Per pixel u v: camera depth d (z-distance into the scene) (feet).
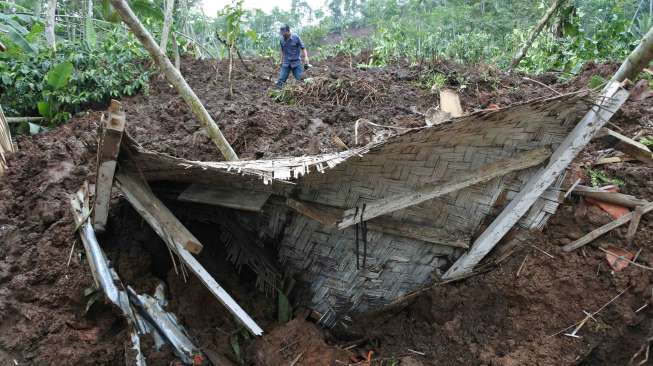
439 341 12.27
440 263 12.61
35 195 14.60
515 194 11.64
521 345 11.62
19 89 21.99
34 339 10.46
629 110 16.51
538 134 11.00
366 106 22.77
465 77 24.56
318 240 12.67
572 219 12.34
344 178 11.41
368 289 13.12
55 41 27.48
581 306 11.56
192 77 29.30
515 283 11.98
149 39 13.58
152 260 12.75
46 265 11.73
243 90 27.17
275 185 11.41
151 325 11.46
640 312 11.42
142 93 26.25
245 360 12.13
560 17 28.22
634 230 11.78
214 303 12.45
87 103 24.25
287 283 13.56
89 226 11.63
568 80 23.40
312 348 12.17
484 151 11.14
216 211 12.84
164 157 9.89
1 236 13.16
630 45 27.32
